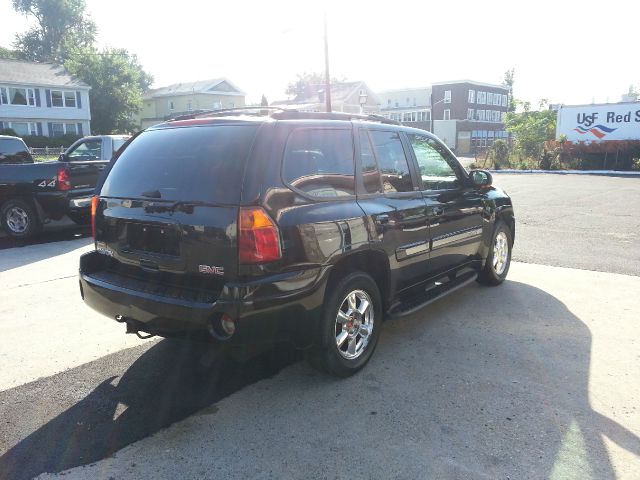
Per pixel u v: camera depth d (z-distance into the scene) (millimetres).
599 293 5543
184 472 2656
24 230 8734
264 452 2816
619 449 2797
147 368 3863
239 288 2938
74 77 51719
